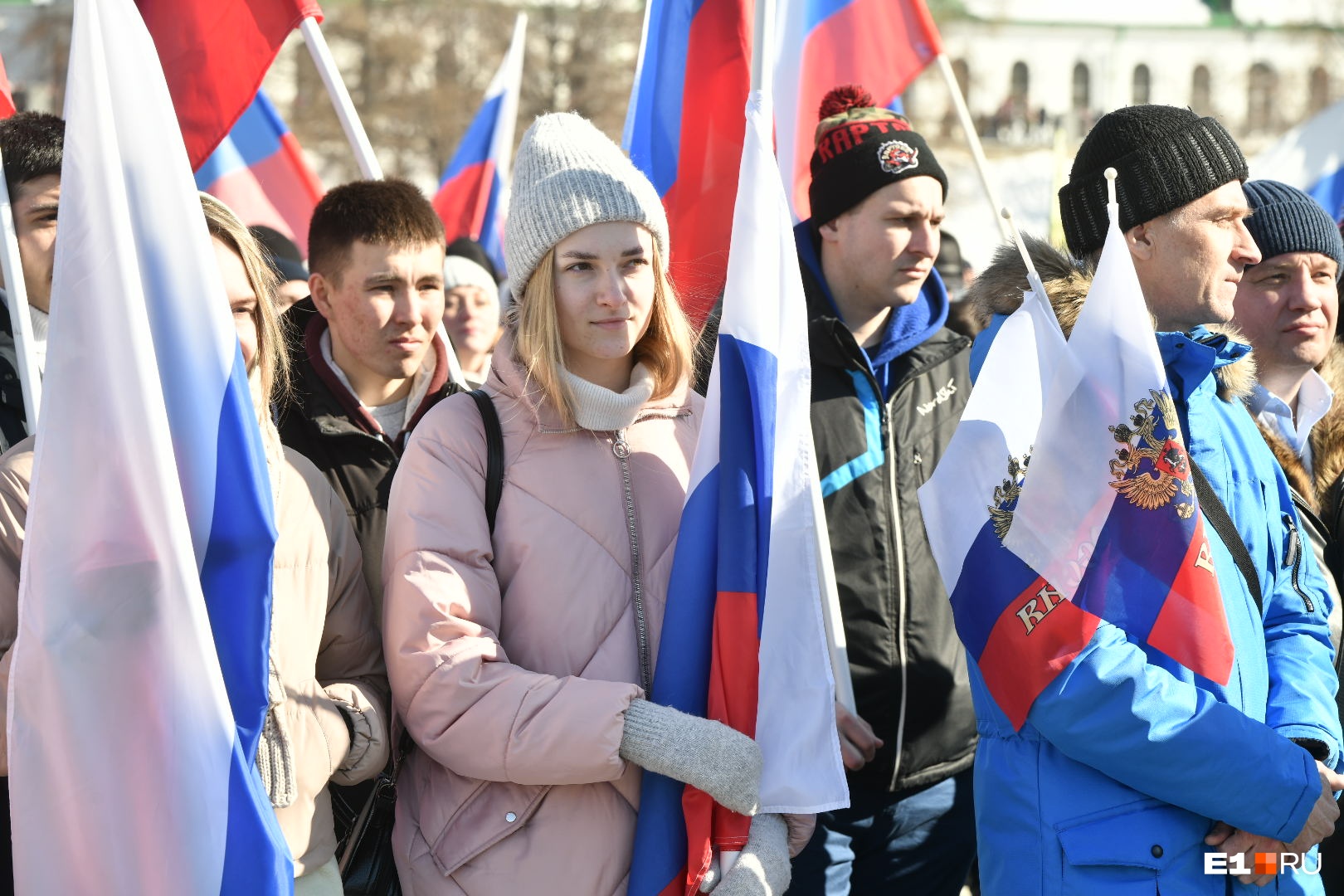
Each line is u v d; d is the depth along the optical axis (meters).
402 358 5.59
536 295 4.28
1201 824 4.24
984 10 96.44
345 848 4.50
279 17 6.11
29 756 3.58
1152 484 4.11
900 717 5.48
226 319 3.80
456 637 4.03
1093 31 96.69
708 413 4.39
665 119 6.10
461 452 4.23
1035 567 4.15
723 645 4.20
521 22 10.80
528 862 4.05
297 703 4.06
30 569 3.60
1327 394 6.14
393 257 5.50
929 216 5.84
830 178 5.91
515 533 4.20
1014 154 86.62
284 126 8.62
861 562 5.49
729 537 4.27
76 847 3.58
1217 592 4.08
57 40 62.19
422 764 4.28
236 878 3.62
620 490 4.32
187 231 3.78
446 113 66.94
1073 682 4.09
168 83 6.16
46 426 3.62
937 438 5.80
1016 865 4.30
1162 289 4.64
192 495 3.73
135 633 3.62
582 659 4.14
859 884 5.64
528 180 4.30
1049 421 4.20
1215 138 4.61
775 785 4.18
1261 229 5.95
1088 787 4.23
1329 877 5.61
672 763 3.93
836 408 5.59
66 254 3.66
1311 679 4.54
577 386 4.28
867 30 6.93
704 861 4.03
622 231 4.25
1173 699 4.08
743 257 4.46
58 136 4.84
